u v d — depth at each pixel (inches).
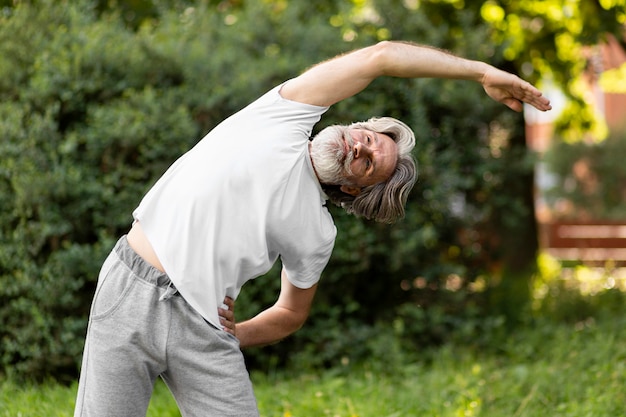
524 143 305.1
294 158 108.5
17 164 195.9
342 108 222.4
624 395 177.2
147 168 207.6
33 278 196.4
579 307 288.5
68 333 195.9
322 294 224.5
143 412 107.9
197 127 217.0
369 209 115.3
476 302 252.4
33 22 211.9
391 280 237.8
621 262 503.8
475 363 215.6
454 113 239.0
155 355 104.4
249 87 222.4
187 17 264.1
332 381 195.0
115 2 280.2
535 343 236.2
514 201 256.1
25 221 196.7
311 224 112.4
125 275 105.0
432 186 230.1
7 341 197.2
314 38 246.1
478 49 245.6
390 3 247.8
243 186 106.0
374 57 110.6
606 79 429.7
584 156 790.5
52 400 173.8
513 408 174.9
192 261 104.6
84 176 203.3
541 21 356.2
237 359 107.7
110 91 212.2
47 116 198.4
